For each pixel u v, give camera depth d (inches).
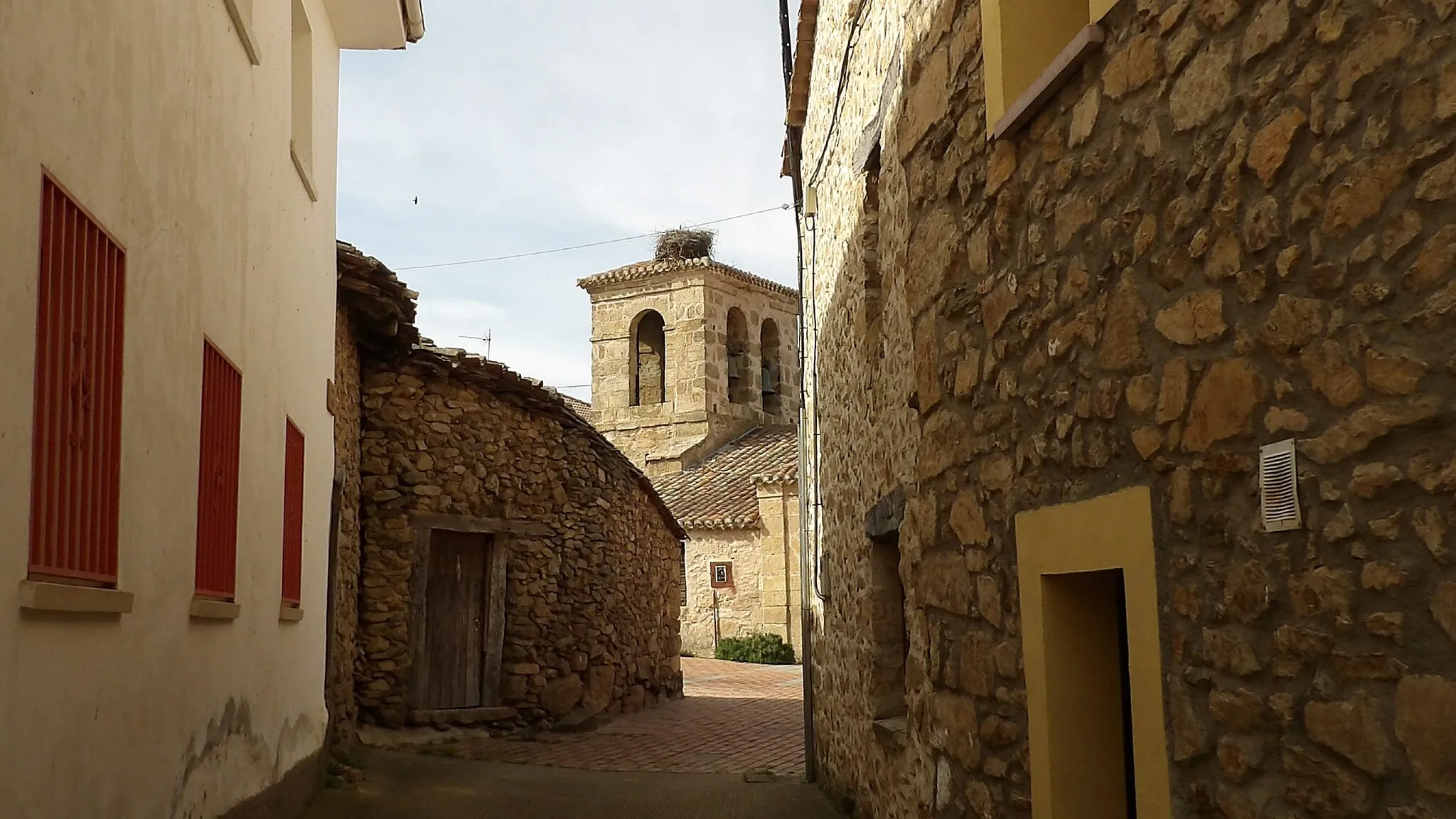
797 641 990.4
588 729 517.3
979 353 167.3
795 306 1360.7
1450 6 78.9
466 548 493.0
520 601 505.0
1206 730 108.3
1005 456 159.0
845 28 310.5
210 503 200.4
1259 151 99.9
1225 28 105.7
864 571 293.1
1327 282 91.4
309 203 302.5
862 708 297.3
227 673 212.2
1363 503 88.0
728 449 1202.6
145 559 163.3
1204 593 109.0
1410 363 83.0
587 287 1285.7
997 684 161.9
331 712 374.6
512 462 508.1
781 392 1314.0
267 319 247.1
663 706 627.8
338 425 391.2
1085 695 143.6
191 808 186.4
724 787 378.0
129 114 155.3
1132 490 121.6
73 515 137.6
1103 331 129.3
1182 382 113.0
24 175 122.0
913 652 214.7
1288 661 96.7
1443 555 80.4
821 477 372.5
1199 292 109.7
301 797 283.7
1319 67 92.4
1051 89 139.9
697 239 1282.0
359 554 449.4
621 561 574.9
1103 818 141.7
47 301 128.9
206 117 194.9
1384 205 85.4
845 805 316.2
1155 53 118.0
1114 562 125.1
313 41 306.7
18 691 121.3
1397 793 84.5
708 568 1051.9
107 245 148.2
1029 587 148.4
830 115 340.8
